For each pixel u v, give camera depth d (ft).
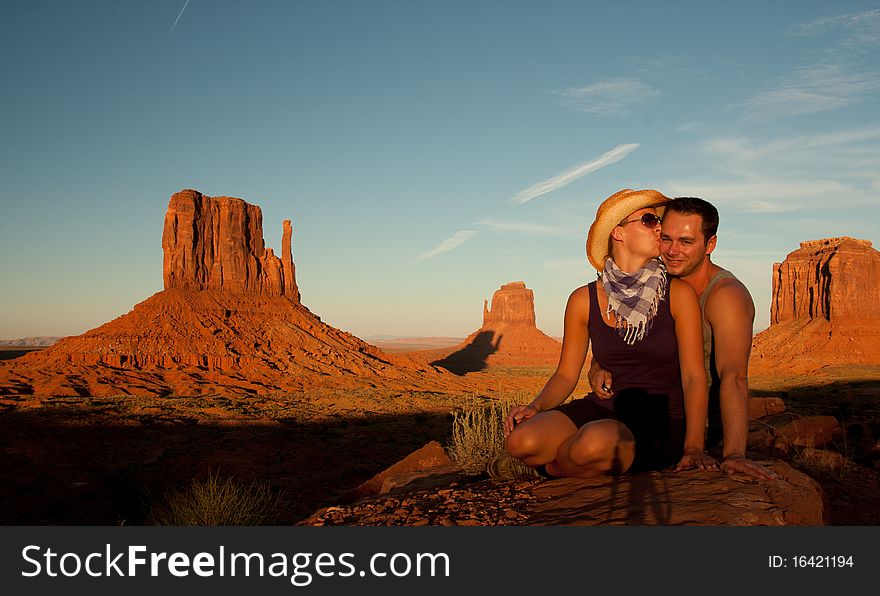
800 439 24.45
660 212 12.91
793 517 10.33
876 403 147.43
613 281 12.95
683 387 12.51
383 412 177.88
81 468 87.30
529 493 13.11
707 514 9.91
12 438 113.91
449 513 12.51
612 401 13.42
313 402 202.59
